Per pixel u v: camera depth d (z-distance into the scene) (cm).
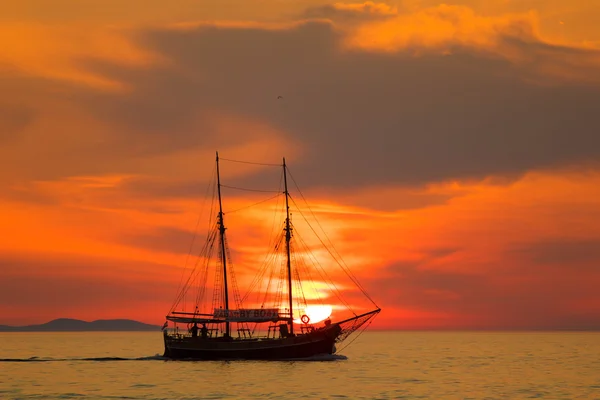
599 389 19325
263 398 16975
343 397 17150
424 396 17475
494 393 18275
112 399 16975
